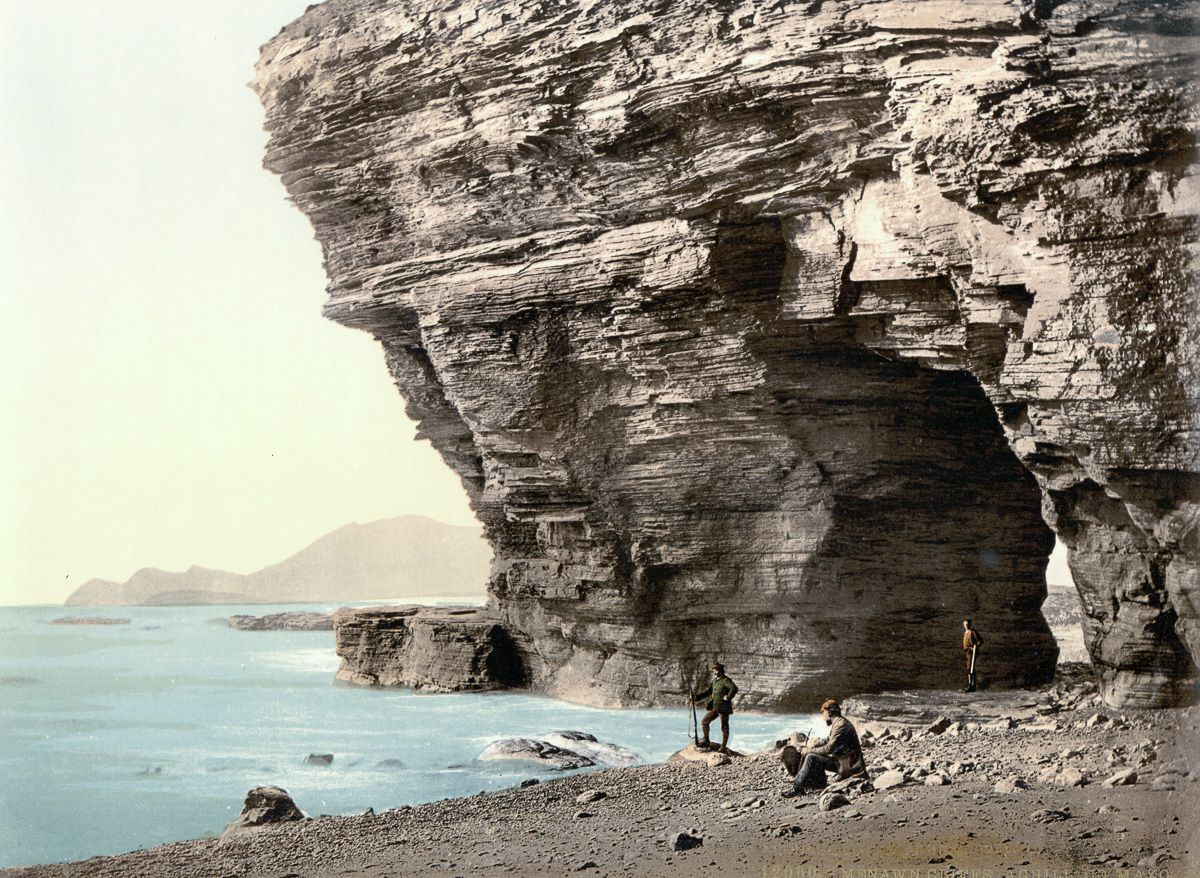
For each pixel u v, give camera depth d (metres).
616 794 17.19
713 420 25.83
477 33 26.44
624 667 28.80
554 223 27.06
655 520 27.19
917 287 22.00
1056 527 21.12
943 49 20.20
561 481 28.33
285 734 26.84
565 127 25.27
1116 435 18.11
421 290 29.12
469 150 27.12
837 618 25.91
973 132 19.14
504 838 14.70
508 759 21.98
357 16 29.61
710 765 19.11
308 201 31.66
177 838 17.84
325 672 41.34
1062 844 11.43
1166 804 12.55
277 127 31.06
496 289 27.47
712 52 22.89
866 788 15.14
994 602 26.33
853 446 25.36
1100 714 19.36
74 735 27.16
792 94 21.88
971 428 26.22
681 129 23.78
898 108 20.64
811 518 25.69
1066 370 18.39
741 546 26.53
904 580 25.97
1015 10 19.36
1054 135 18.42
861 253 22.34
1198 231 17.09
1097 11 18.58
